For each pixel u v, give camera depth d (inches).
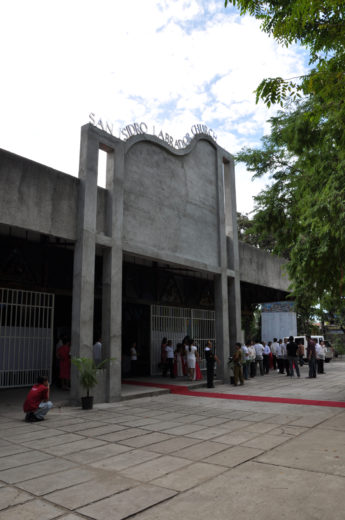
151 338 705.6
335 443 248.7
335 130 343.0
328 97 249.3
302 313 1208.8
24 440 267.6
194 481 184.7
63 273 589.6
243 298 1012.5
